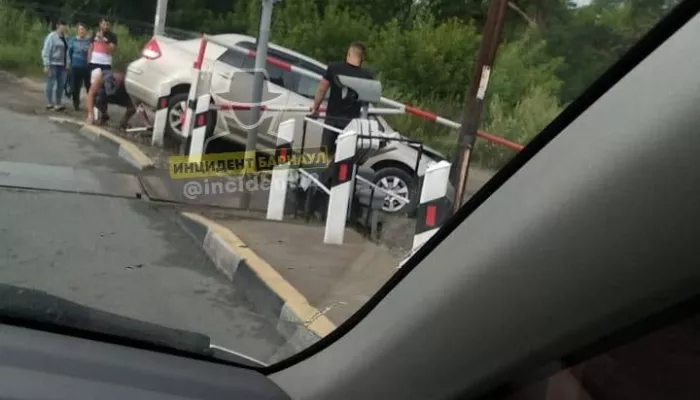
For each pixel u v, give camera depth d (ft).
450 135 12.02
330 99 16.10
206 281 11.91
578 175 4.95
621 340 5.08
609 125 4.83
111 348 7.06
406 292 6.21
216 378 7.04
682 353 4.98
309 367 6.98
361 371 6.45
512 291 5.33
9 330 6.91
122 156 15.90
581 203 4.90
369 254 12.34
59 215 13.52
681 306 4.77
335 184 14.78
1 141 15.20
